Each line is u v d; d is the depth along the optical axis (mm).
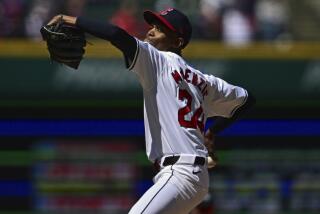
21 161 37969
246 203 38406
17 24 39719
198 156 16891
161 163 16984
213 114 19031
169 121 16891
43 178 38031
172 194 16484
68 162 38094
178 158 16766
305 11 43375
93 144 38125
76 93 37688
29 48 37281
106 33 16016
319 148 38469
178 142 16828
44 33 16625
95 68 37562
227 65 37719
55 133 38000
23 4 40250
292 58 37875
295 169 38500
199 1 41250
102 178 38094
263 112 38281
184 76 17312
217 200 38281
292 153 38438
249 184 38500
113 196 38094
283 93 38031
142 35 39781
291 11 43219
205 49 37656
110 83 37656
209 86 18219
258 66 37844
